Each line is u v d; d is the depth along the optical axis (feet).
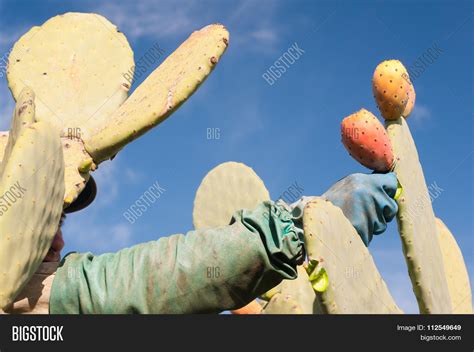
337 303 13.32
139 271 13.10
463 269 18.66
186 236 13.33
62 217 14.48
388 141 15.64
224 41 15.21
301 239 13.78
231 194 18.72
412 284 16.35
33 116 13.55
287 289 16.62
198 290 12.95
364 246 14.25
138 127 14.96
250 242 12.93
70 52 16.81
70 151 15.20
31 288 13.26
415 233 16.19
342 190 14.83
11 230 12.39
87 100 16.31
